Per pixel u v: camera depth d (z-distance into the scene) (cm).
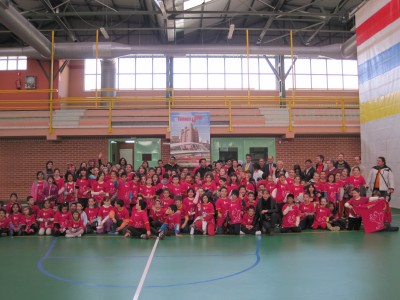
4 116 1645
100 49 1948
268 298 496
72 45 1938
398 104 1316
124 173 1123
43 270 646
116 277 602
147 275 612
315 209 1062
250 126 1616
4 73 2156
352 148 1738
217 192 1069
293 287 541
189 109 1678
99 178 1109
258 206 998
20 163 1677
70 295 517
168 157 1669
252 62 2578
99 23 2383
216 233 1002
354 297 496
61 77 2247
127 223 983
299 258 714
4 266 675
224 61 2573
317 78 2589
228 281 574
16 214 1012
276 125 1625
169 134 1595
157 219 1002
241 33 2536
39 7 2006
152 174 1148
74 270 646
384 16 1391
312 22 2520
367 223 995
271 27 2530
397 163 1330
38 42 1739
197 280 581
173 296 508
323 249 789
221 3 1986
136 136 1661
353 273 608
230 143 1695
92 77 2455
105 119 1608
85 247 839
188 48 2023
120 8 2123
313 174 1184
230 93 2531
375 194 1020
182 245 852
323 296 501
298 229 998
